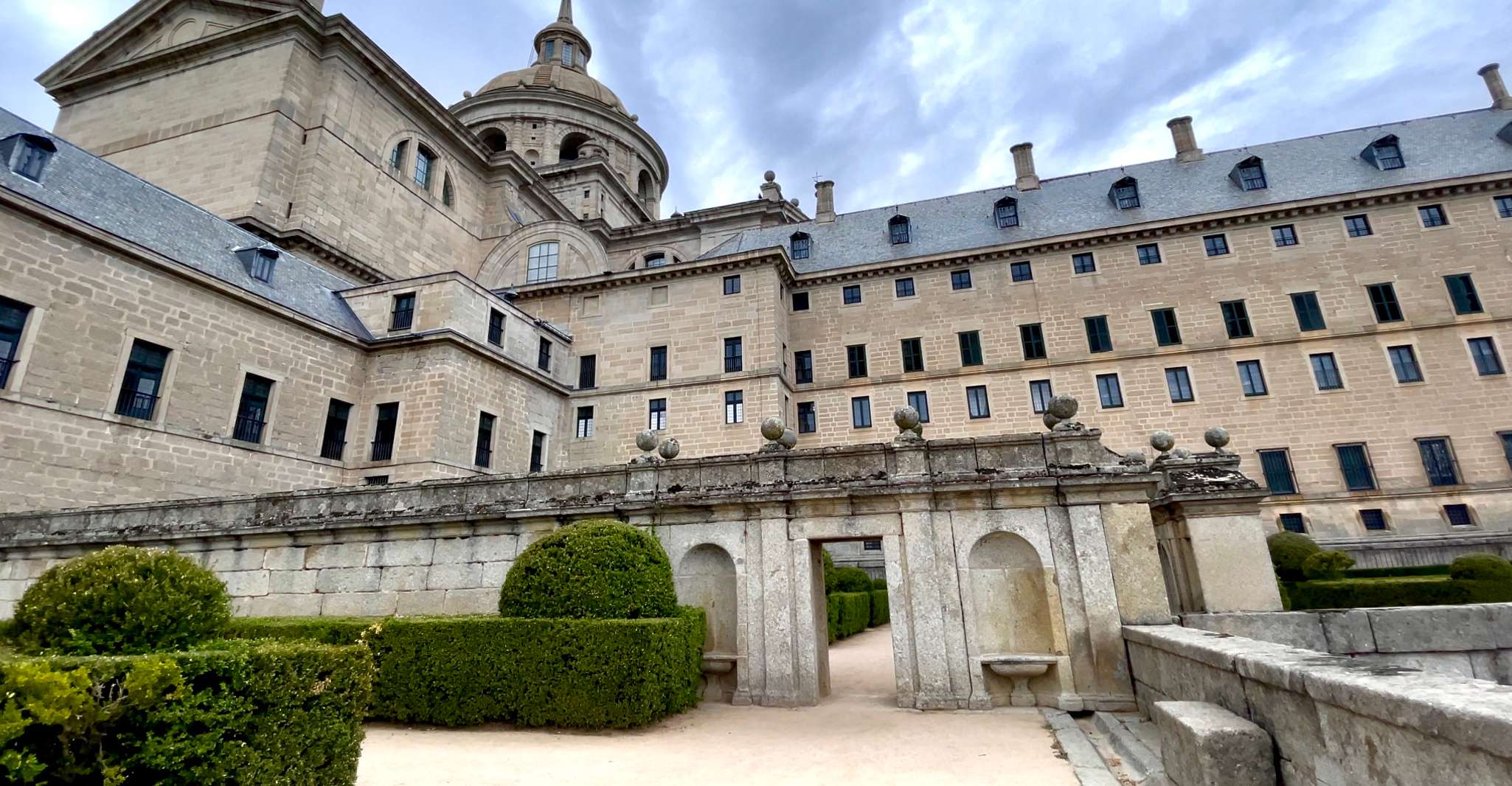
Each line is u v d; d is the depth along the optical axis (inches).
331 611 514.9
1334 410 1117.1
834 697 440.5
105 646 264.2
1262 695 198.5
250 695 196.9
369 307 1070.4
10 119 805.2
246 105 1314.0
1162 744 232.8
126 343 745.6
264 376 876.6
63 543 602.5
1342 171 1254.3
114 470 718.5
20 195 668.1
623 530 410.6
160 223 856.9
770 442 473.4
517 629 370.0
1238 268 1219.2
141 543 579.8
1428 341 1108.5
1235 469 458.9
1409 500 1045.8
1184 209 1293.1
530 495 498.3
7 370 657.6
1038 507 405.4
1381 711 137.8
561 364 1312.7
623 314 1355.8
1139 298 1250.6
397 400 991.0
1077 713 365.7
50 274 693.9
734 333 1284.4
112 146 1393.9
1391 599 624.7
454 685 367.9
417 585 501.7
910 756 295.9
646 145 2522.1
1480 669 343.0
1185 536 453.1
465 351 1024.9
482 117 2281.0
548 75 2482.8
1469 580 623.5
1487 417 1057.5
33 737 158.7
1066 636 382.6
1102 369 1231.5
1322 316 1159.6
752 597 430.9
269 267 958.4
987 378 1278.3
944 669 390.3
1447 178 1145.4
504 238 1569.9
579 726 352.2
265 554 547.8
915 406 1295.5
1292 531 1069.1
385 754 312.7
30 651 247.6
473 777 275.0
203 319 819.4
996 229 1406.3
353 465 973.8
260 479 853.8
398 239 1478.8
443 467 953.5
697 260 1321.4
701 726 358.6
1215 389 1175.6
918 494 416.8
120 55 1542.8
